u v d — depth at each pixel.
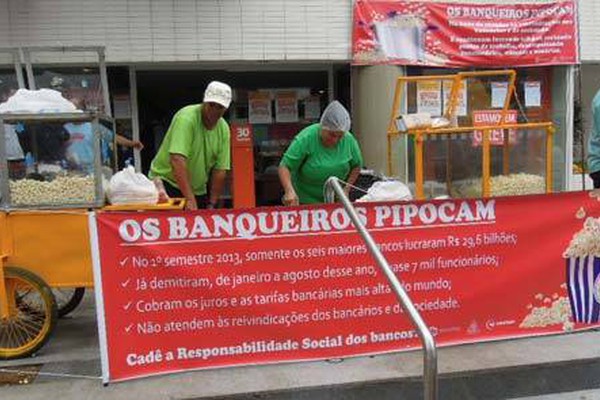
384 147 8.07
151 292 3.80
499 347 4.43
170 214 3.77
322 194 5.31
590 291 4.47
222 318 3.90
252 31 7.80
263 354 3.96
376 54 8.00
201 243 3.83
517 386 4.13
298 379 3.96
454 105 6.83
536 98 8.80
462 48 8.26
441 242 4.16
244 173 8.91
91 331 5.02
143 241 3.76
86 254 4.50
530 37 8.45
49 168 4.54
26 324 4.49
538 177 6.70
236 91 9.06
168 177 5.37
